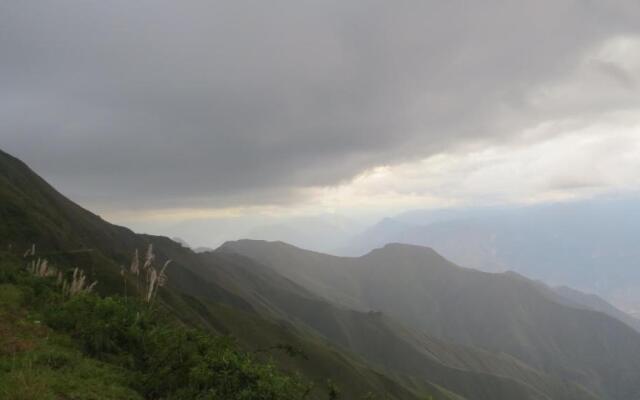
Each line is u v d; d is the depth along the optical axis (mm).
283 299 181250
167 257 122312
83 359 12320
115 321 14875
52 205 80375
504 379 158000
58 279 20797
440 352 182375
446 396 116125
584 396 189125
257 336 66375
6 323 13359
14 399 8617
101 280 36312
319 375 63812
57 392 9578
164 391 11742
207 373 11383
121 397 10516
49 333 13469
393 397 74625
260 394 11281
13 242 42781
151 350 13750
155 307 19484
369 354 163500
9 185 61875
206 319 58719
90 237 79375
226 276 157750
